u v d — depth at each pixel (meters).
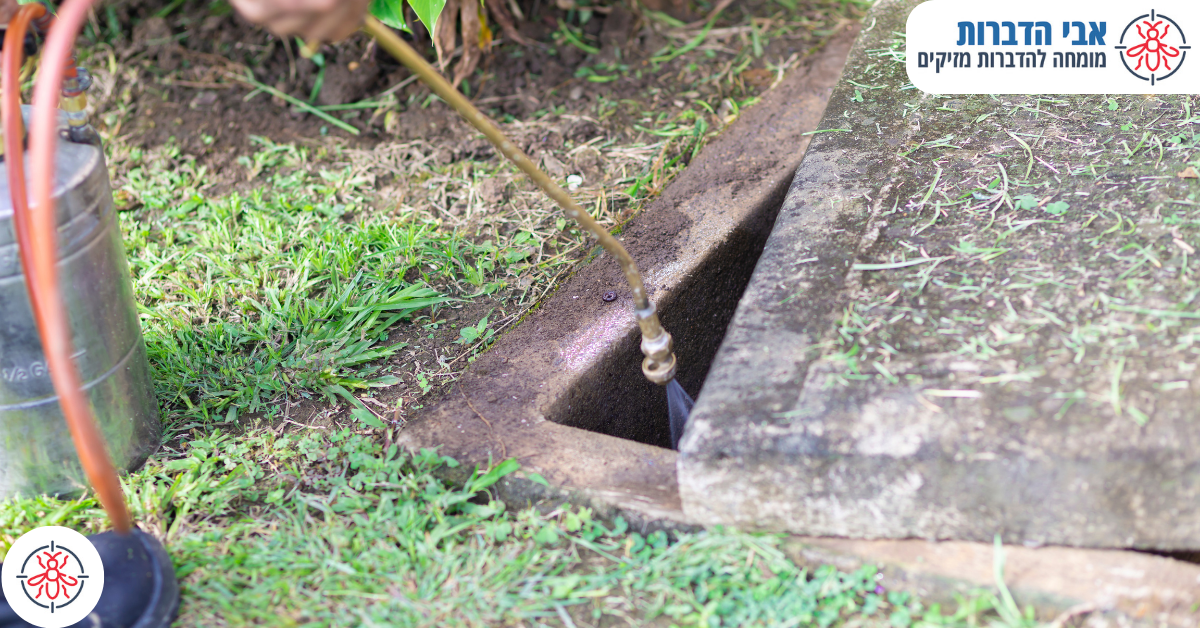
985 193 2.33
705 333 2.78
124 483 2.18
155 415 2.31
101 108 3.71
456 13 3.62
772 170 2.99
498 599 1.84
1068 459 1.64
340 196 3.23
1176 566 1.70
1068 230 2.15
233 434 2.35
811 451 1.75
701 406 1.86
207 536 2.00
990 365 1.82
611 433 2.54
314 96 3.74
